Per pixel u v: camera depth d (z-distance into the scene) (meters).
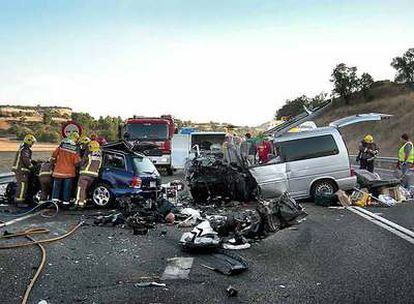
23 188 13.66
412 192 16.17
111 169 13.78
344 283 6.34
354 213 12.46
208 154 17.89
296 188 14.55
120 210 12.05
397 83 57.62
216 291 6.07
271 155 15.20
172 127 26.98
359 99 56.75
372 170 19.17
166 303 5.62
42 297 5.86
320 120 55.66
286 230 10.11
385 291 5.97
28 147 13.81
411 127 42.78
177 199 15.05
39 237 9.46
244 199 14.66
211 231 8.39
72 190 13.65
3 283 6.40
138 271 7.03
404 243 8.70
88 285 6.35
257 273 6.91
